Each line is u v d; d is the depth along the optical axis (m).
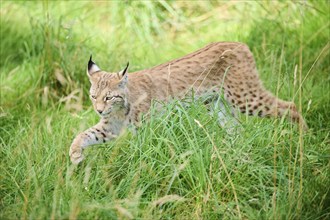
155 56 15.27
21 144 10.70
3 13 16.27
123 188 9.77
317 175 10.32
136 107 11.22
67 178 9.58
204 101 11.62
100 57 14.52
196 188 9.74
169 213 9.54
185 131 10.03
